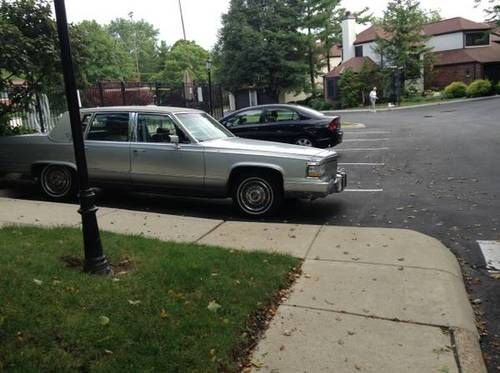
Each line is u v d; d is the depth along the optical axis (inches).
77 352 129.9
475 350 146.1
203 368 128.4
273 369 135.3
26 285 164.9
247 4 1940.2
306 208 328.2
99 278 179.2
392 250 228.8
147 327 144.2
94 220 185.9
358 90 1739.7
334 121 534.6
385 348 145.9
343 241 243.6
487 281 204.2
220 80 1973.4
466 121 930.1
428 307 171.5
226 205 343.0
